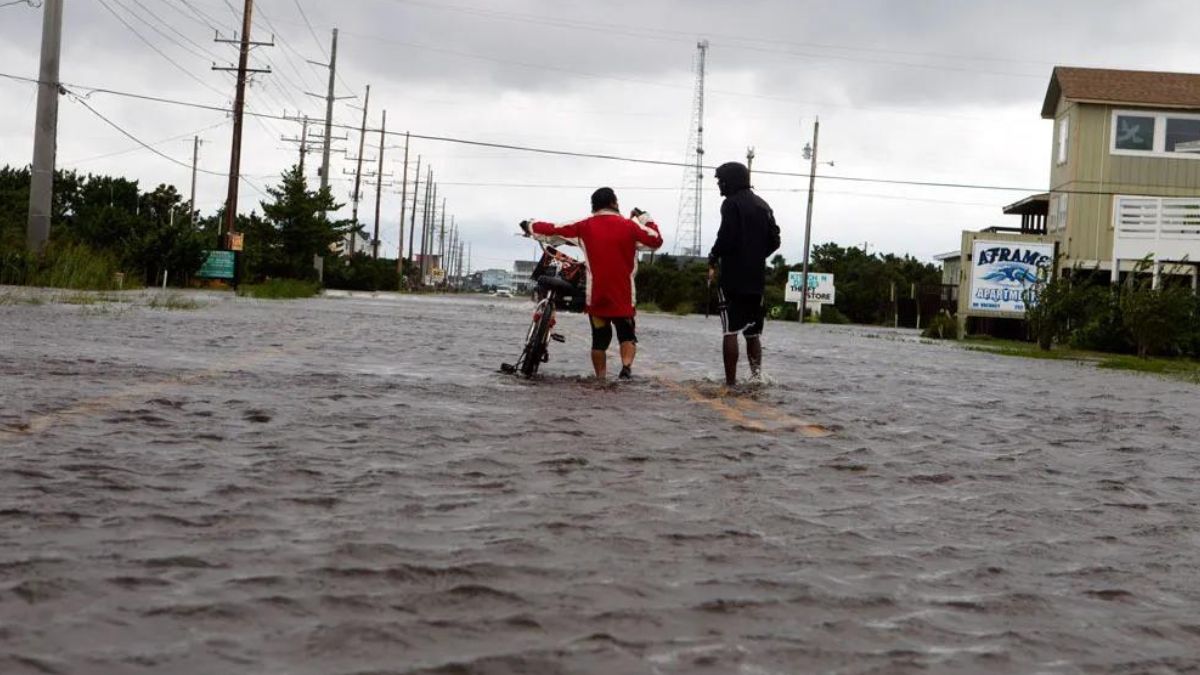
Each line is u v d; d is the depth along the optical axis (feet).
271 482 18.66
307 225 191.72
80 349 42.32
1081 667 11.35
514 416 28.53
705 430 27.58
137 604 11.90
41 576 12.71
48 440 21.79
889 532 17.07
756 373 41.47
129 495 17.17
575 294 41.81
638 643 11.32
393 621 11.68
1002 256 138.82
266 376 35.73
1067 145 143.02
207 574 13.11
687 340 78.33
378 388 33.83
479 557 14.32
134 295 101.81
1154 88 139.85
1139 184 139.44
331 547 14.53
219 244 152.97
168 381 32.78
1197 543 17.42
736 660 10.96
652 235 40.78
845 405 35.53
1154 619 13.16
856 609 12.90
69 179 246.06
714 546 15.52
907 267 299.79
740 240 40.19
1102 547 16.84
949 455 25.53
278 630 11.27
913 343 106.42
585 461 21.94
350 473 19.75
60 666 10.05
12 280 108.68
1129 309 88.94
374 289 253.03
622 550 15.06
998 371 60.85
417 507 17.20
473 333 69.62
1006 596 13.78
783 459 23.61
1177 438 31.24
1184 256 111.45
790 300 241.76
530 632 11.51
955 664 11.21
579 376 42.06
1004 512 19.15
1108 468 24.88
